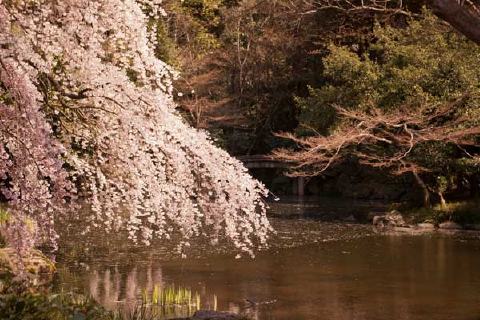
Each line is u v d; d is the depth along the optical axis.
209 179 6.14
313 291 9.20
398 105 16.64
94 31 5.68
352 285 9.59
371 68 18.16
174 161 5.79
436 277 10.15
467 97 16.03
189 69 26.80
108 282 9.45
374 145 17.44
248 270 10.71
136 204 5.94
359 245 13.69
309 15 23.16
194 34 28.09
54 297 4.73
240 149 29.16
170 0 25.84
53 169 4.66
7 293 4.62
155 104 5.76
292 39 26.31
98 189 6.15
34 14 5.73
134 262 11.20
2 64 4.59
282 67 27.56
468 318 7.71
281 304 8.39
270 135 28.30
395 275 10.36
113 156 5.93
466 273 10.41
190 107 26.47
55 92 5.84
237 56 28.45
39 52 5.71
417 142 16.02
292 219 18.67
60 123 6.07
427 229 16.45
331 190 26.19
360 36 22.30
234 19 27.83
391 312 8.01
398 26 20.80
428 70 16.42
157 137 5.75
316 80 26.19
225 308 8.09
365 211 19.64
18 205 4.71
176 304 8.13
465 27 4.16
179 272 10.45
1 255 6.49
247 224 6.18
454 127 15.93
